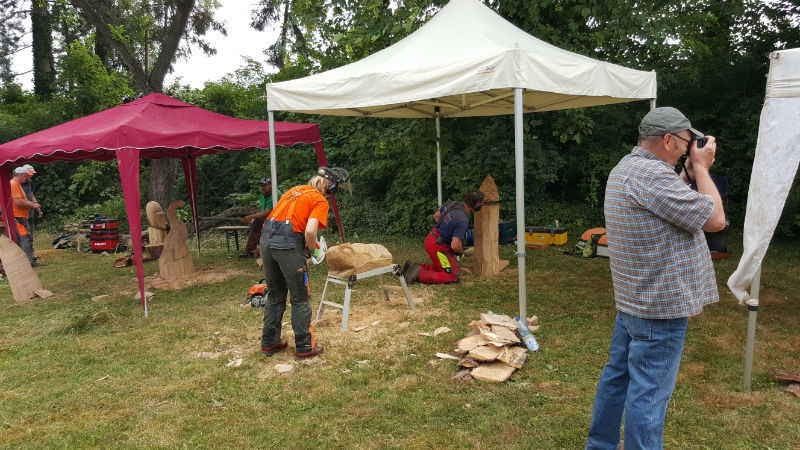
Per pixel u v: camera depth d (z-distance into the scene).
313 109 5.20
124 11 13.89
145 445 2.78
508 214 10.55
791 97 2.76
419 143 8.98
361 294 5.93
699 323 4.60
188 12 13.17
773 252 7.86
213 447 2.74
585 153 11.36
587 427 2.82
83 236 10.74
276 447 2.73
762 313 4.87
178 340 4.57
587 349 3.99
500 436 2.77
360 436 2.81
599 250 7.77
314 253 4.00
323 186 3.96
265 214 8.57
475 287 6.11
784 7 9.91
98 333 4.83
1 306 6.05
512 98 6.68
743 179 10.55
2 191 6.60
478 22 5.24
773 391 3.20
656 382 2.07
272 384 3.54
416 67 4.50
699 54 10.20
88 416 3.15
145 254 9.41
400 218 10.66
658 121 2.05
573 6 8.99
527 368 3.64
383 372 3.67
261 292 5.76
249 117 13.89
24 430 2.99
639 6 8.70
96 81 16.56
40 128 15.68
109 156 8.13
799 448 2.57
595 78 4.63
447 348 4.09
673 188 1.96
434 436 2.78
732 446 2.60
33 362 4.11
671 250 2.00
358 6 9.05
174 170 13.27
